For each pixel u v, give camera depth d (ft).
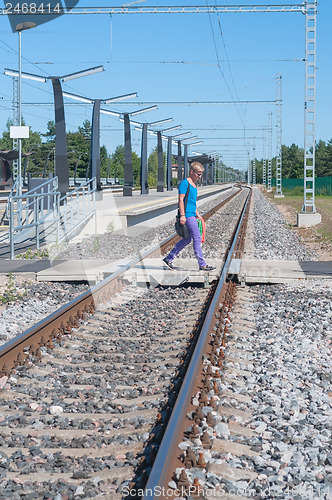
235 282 43.21
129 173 163.02
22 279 43.47
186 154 289.33
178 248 42.93
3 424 18.24
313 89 110.93
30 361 24.56
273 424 18.15
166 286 42.45
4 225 84.84
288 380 22.33
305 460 15.78
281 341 27.96
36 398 20.63
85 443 16.83
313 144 110.52
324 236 87.51
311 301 35.88
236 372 23.22
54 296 39.17
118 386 21.98
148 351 26.50
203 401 18.78
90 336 28.94
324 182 287.89
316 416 18.75
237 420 18.45
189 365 21.13
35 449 16.47
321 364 24.38
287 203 208.85
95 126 122.93
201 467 14.78
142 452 15.89
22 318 32.96
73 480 14.80
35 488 14.37
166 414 17.97
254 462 15.66
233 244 60.64
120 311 34.83
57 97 102.58
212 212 132.77
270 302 36.76
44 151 487.20
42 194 60.80
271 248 68.44
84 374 23.43
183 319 32.42
